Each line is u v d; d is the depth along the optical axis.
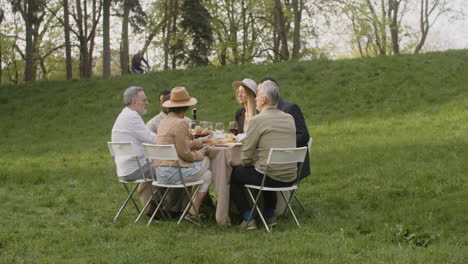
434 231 5.56
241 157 6.09
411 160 9.89
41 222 6.58
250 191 6.20
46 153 14.06
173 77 21.55
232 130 7.07
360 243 5.17
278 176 5.97
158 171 6.22
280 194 6.69
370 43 37.34
